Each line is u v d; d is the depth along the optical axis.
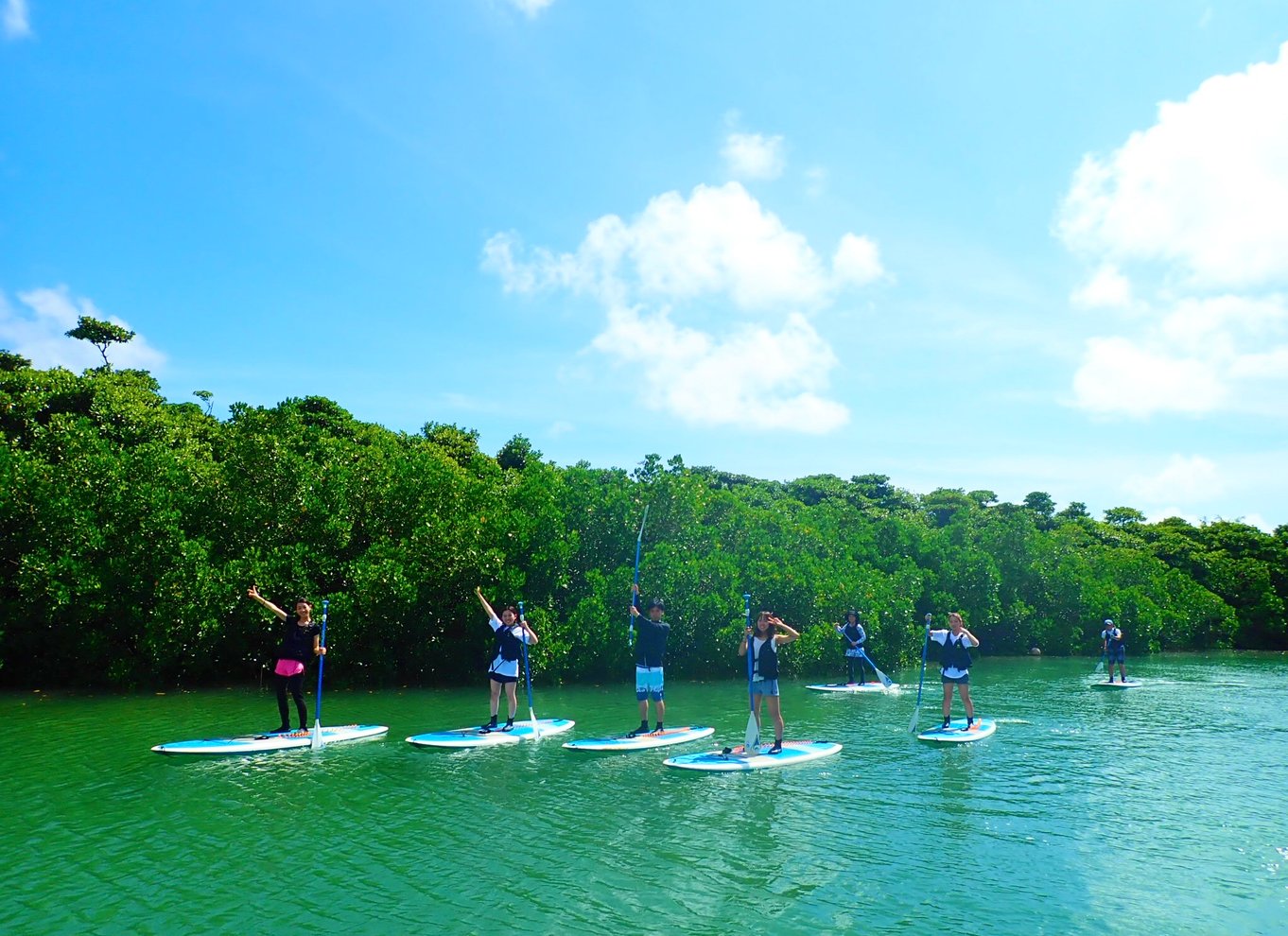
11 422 26.20
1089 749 13.63
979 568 37.31
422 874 7.51
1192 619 45.47
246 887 7.16
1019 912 6.80
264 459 22.14
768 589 26.80
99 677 20.84
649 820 9.26
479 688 21.45
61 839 8.43
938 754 13.02
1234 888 7.39
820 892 7.18
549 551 23.72
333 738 13.65
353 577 21.00
